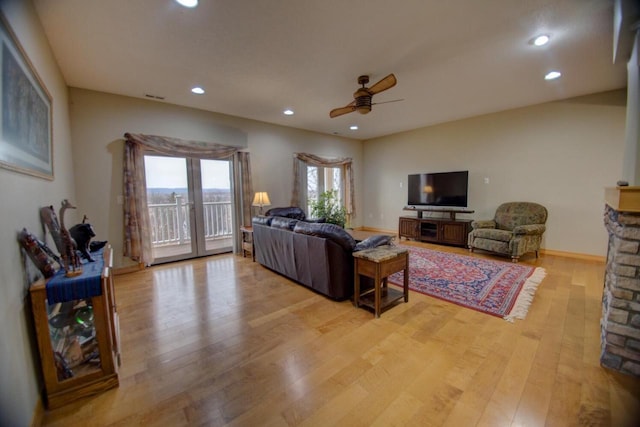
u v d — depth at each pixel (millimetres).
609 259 2098
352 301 2793
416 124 5660
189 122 4301
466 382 1621
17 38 1496
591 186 4035
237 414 1421
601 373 1672
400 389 1576
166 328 2291
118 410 1456
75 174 3391
